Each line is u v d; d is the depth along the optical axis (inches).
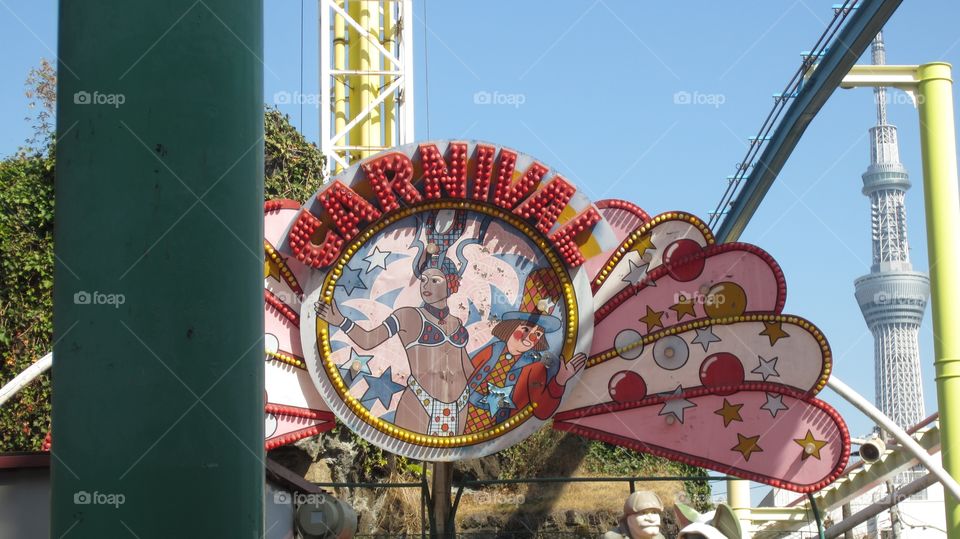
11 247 1273.4
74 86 216.2
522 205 895.7
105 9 216.4
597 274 912.3
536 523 1318.9
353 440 1312.7
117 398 205.0
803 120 1393.9
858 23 1180.5
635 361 901.2
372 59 1584.6
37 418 1248.2
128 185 210.8
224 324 212.2
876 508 1189.1
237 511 209.2
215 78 218.1
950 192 1107.9
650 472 1397.6
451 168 897.5
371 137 1555.1
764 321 900.0
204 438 206.8
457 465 1366.9
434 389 881.5
